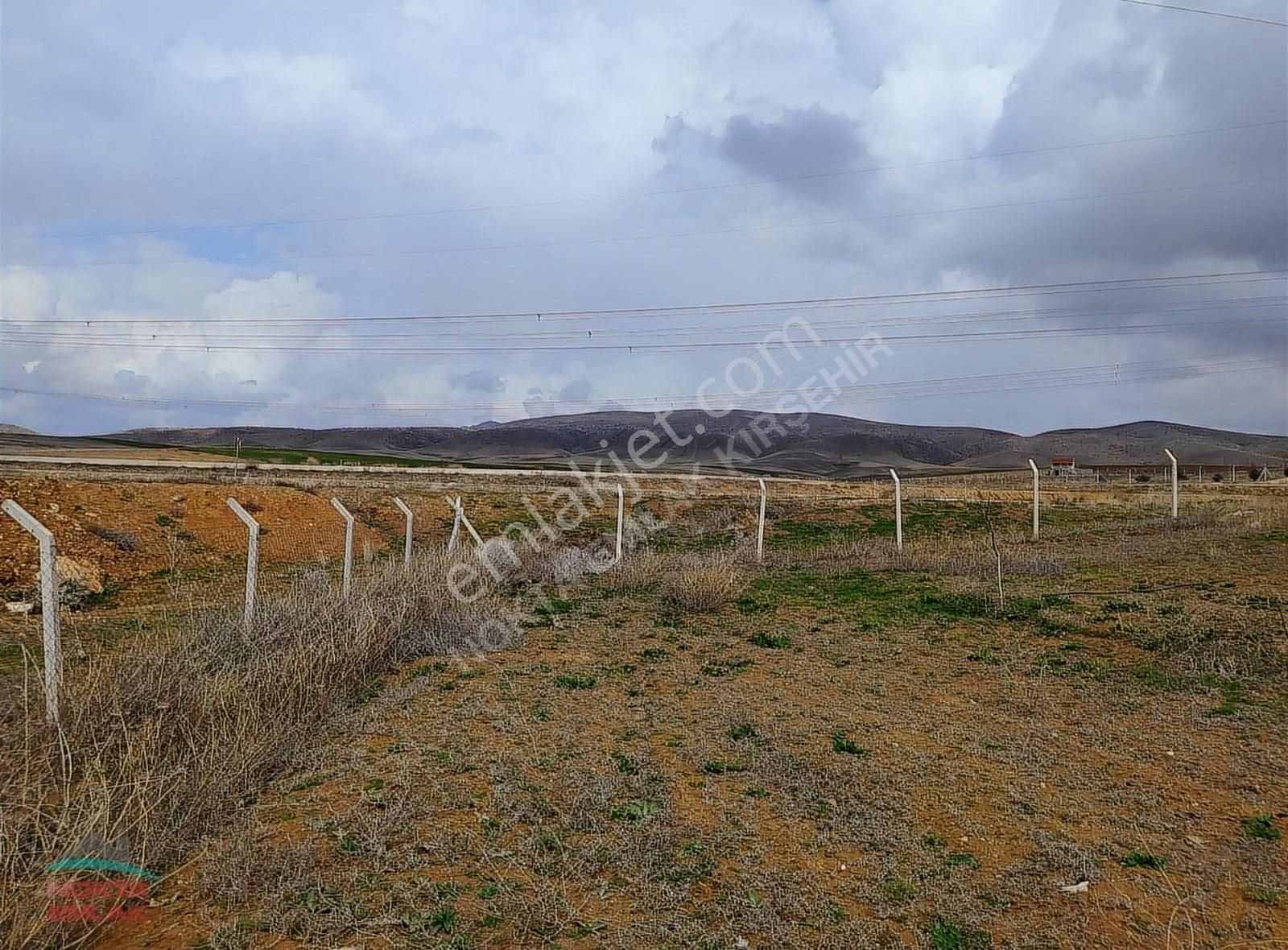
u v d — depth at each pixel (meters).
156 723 5.28
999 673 7.45
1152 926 3.46
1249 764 5.17
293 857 4.00
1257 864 3.94
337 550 16.98
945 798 4.78
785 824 4.48
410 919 3.52
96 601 11.89
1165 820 4.44
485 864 4.02
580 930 3.46
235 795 4.75
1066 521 19.47
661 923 3.50
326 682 6.80
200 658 6.76
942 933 3.42
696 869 3.97
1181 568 11.93
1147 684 6.93
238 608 8.57
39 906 3.48
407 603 9.07
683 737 5.92
